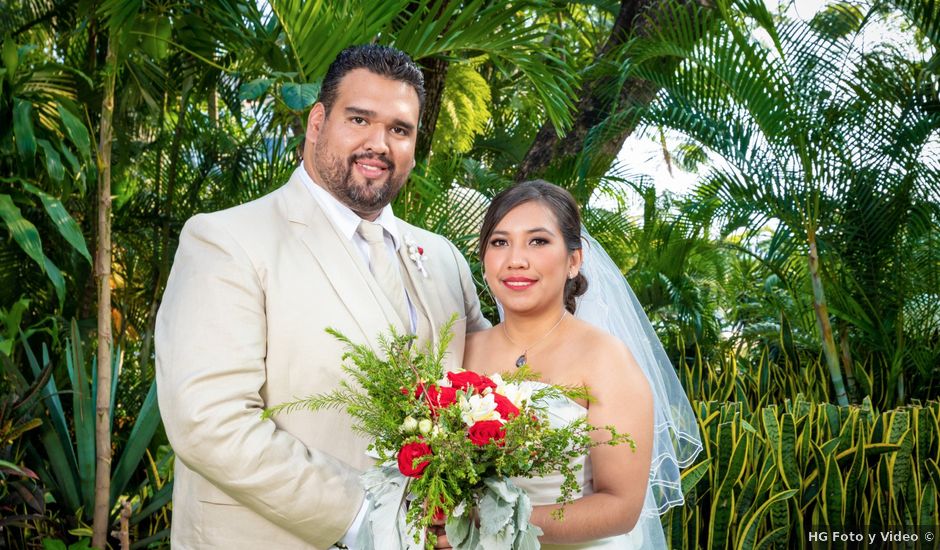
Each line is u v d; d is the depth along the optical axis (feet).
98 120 15.83
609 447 6.48
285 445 6.06
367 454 6.50
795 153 16.03
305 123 11.25
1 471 10.07
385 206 7.32
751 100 15.58
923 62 16.38
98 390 10.05
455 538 5.58
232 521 6.30
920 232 16.37
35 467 11.21
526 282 7.10
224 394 6.00
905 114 15.90
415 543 5.52
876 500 11.80
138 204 20.20
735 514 10.98
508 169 26.17
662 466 8.25
